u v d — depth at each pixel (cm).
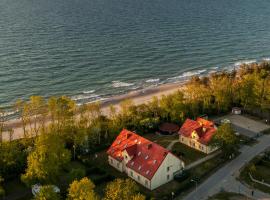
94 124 13912
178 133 14038
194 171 12150
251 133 15025
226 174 12075
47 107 14425
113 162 12350
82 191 9106
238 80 18650
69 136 13150
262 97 16425
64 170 11925
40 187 9944
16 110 16888
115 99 18725
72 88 19588
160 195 10869
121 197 9325
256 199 10894
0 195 10162
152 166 11325
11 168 11356
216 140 12912
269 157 13162
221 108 16512
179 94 15812
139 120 14712
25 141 12812
